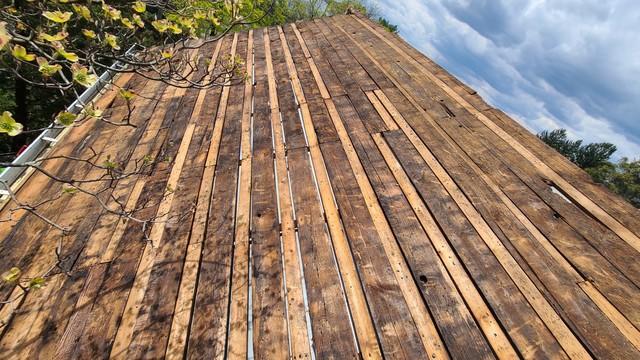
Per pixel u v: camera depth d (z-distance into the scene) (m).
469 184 2.73
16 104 9.63
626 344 1.68
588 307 1.84
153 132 3.83
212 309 2.04
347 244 2.37
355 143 3.37
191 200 2.86
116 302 2.11
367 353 1.77
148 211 2.77
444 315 1.89
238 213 2.70
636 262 2.04
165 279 2.23
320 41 6.08
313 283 2.14
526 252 2.16
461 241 2.28
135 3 2.10
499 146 3.09
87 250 2.46
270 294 2.10
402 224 2.46
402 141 3.32
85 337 1.94
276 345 1.85
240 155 3.38
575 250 2.14
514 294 1.94
